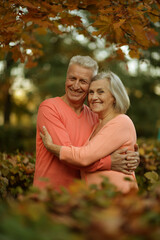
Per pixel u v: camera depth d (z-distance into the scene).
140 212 1.27
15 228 1.08
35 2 3.31
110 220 1.16
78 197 1.43
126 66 4.72
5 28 3.54
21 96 17.08
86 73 2.94
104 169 2.69
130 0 3.57
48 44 14.63
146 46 3.71
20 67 14.84
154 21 3.55
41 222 1.16
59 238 1.07
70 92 2.97
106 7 3.52
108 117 2.87
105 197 1.48
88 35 4.36
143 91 15.93
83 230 1.16
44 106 2.93
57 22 3.78
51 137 2.83
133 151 2.82
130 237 1.10
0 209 1.30
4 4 3.44
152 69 15.38
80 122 2.99
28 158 3.97
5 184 3.36
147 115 16.09
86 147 2.65
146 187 4.04
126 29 3.45
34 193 1.58
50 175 2.88
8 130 11.25
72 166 2.71
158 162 4.26
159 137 9.72
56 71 15.52
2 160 3.63
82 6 3.64
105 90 2.84
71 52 14.88
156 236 1.10
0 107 18.38
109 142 2.67
